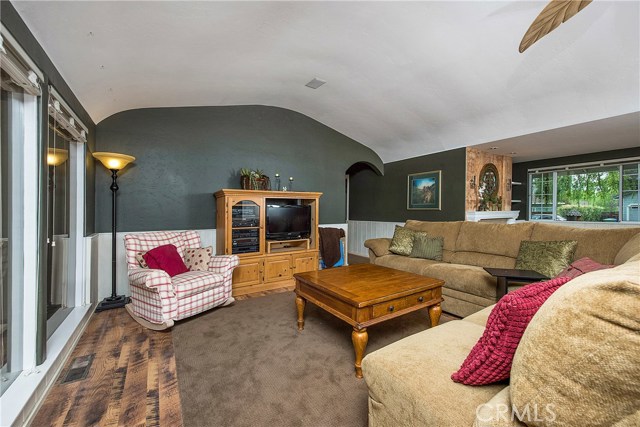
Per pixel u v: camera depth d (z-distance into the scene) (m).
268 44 2.66
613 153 4.88
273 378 1.86
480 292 2.72
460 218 4.85
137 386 1.78
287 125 4.87
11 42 1.46
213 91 3.63
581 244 2.56
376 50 2.87
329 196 5.39
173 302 2.61
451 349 1.28
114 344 2.33
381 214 6.46
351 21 2.41
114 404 1.62
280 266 4.10
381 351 1.29
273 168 4.73
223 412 1.55
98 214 3.44
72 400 1.65
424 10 2.28
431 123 4.51
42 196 1.84
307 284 2.48
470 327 1.53
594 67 2.73
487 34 2.51
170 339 2.42
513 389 0.77
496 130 4.14
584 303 0.66
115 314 3.00
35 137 1.81
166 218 3.86
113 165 3.13
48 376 1.75
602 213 5.10
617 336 0.61
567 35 2.45
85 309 2.83
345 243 5.47
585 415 0.65
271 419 1.50
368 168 6.77
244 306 3.26
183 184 3.98
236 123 4.39
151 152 3.77
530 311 0.90
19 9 1.52
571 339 0.67
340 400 1.65
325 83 3.70
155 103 3.63
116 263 3.39
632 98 2.89
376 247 4.10
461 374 1.03
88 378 1.87
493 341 0.94
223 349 2.25
